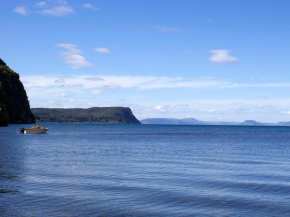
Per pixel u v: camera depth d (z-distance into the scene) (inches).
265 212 727.1
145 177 1136.8
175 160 1656.0
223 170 1311.5
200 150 2282.2
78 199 819.4
